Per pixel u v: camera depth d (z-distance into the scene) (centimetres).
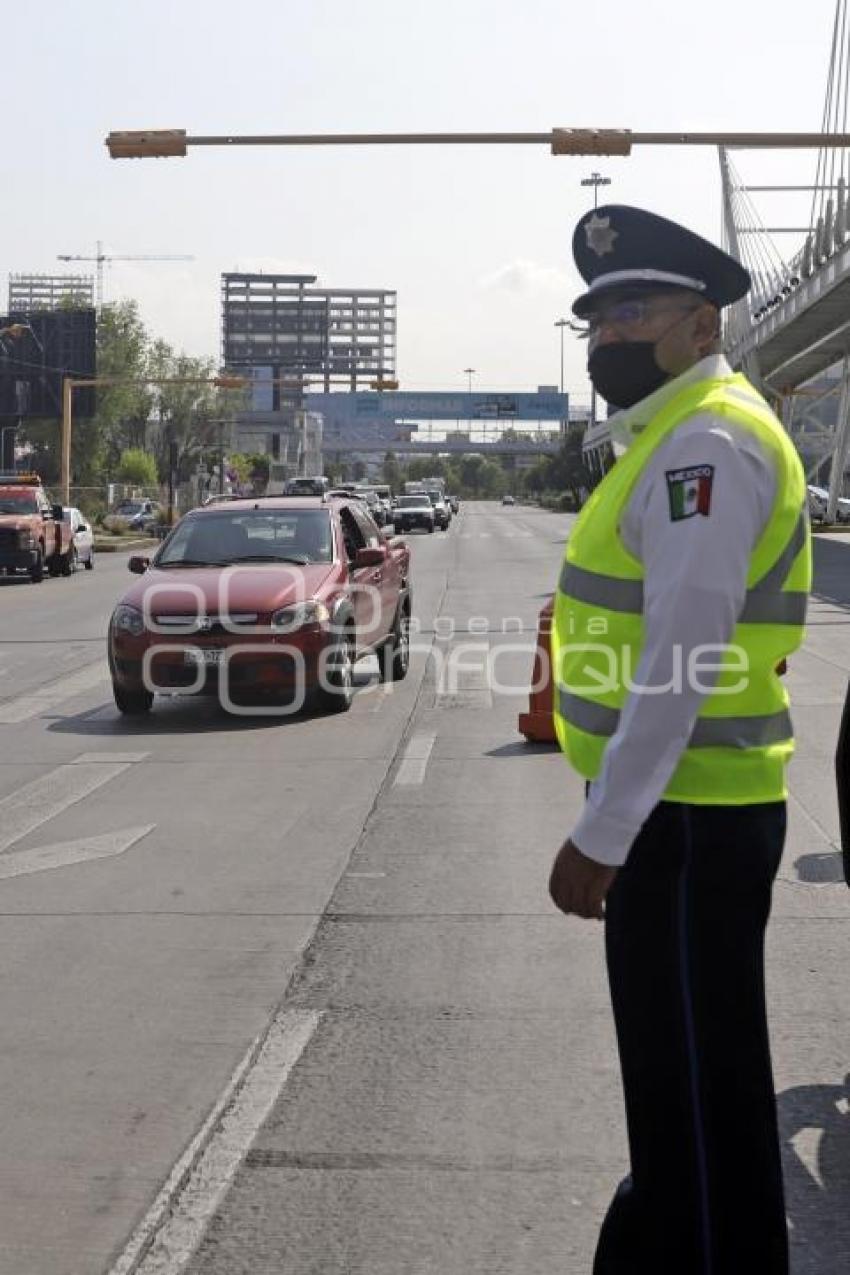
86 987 622
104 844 878
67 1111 495
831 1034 552
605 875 285
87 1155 462
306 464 14475
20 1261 398
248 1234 410
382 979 625
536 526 7675
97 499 7588
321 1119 485
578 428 11762
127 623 1345
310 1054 542
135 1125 483
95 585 3453
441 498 7944
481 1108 491
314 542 1452
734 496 281
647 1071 300
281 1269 391
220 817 948
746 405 296
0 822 945
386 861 826
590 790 290
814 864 797
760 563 294
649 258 308
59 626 2327
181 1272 391
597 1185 435
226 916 723
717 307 313
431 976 627
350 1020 577
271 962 650
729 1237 298
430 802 980
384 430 17575
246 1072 526
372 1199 429
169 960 656
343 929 698
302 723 1318
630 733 281
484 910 724
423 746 1191
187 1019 581
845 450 5731
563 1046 544
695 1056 296
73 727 1327
